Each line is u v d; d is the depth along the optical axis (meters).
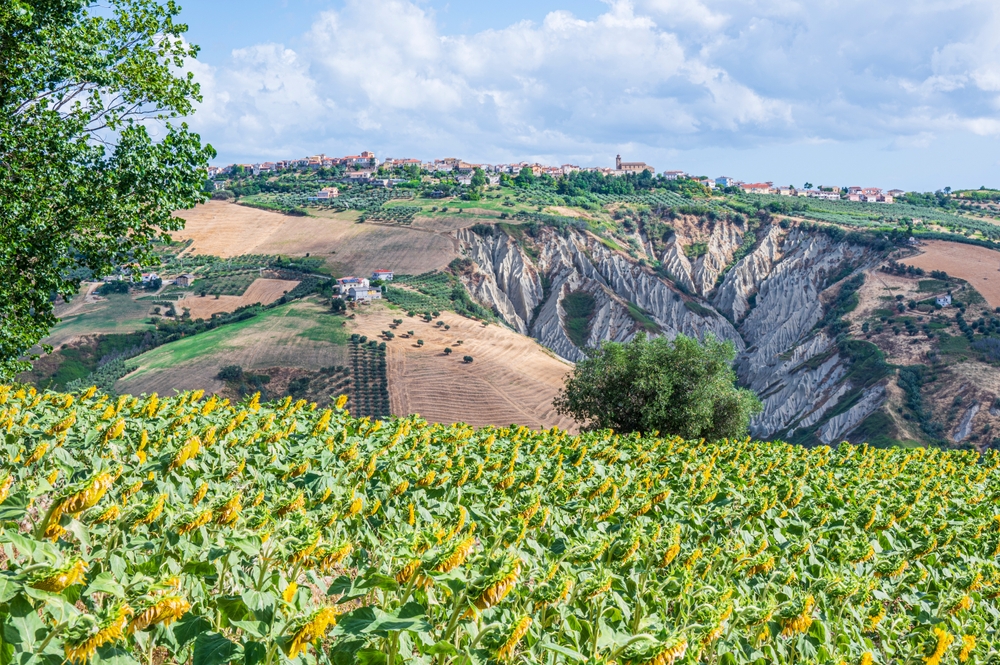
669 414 43.28
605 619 6.89
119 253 20.91
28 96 19.06
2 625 4.04
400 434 12.09
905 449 23.80
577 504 10.60
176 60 21.98
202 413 11.92
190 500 7.55
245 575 6.14
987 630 9.58
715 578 8.15
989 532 13.48
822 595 8.27
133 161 20.28
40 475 7.61
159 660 5.68
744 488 14.24
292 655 4.64
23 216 18.19
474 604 5.22
